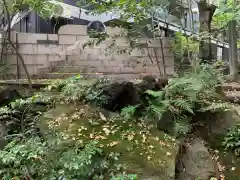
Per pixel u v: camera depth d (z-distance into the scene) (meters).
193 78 4.03
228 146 3.49
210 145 3.63
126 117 3.74
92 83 4.29
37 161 2.51
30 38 5.41
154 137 3.43
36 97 3.82
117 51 5.32
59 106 3.96
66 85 4.26
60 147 2.80
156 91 4.01
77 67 5.64
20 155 2.46
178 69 5.68
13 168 2.44
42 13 5.32
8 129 3.40
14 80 5.07
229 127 3.77
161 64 5.76
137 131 3.51
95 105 3.99
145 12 4.75
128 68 5.80
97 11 4.77
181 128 3.60
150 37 5.71
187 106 3.63
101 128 3.49
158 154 3.12
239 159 3.36
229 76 6.67
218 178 3.17
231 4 5.41
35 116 3.68
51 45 5.54
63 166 2.46
